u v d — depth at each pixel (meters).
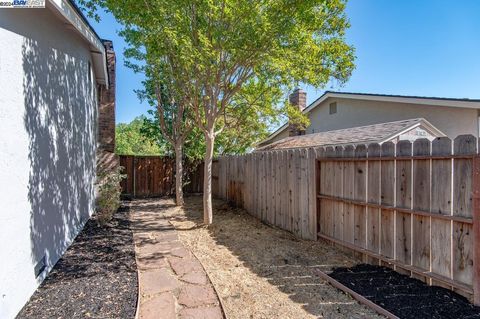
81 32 4.86
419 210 3.52
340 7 5.63
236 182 8.88
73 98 5.32
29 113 3.32
